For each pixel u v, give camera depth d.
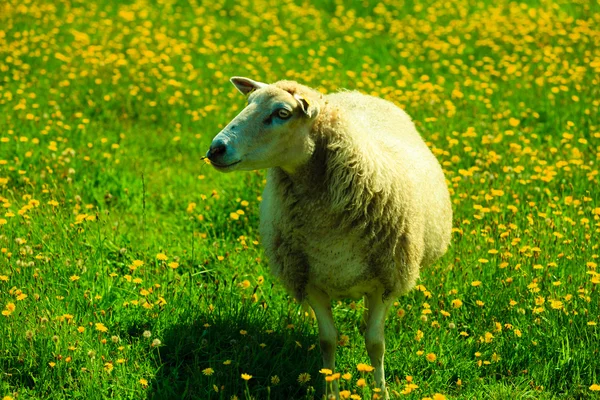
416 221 8.10
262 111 7.25
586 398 7.93
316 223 7.67
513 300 9.11
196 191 13.19
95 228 11.33
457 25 24.00
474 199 11.56
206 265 10.76
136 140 15.62
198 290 9.75
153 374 8.06
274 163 7.39
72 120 16.41
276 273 8.24
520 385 8.09
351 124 7.62
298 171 7.59
